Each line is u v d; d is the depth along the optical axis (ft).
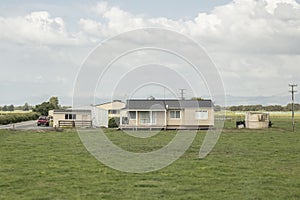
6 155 91.81
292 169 74.02
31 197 51.98
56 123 217.97
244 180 63.46
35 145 114.32
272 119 316.60
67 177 65.62
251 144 119.14
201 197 52.47
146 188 57.82
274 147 110.63
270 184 60.44
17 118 300.40
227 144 119.55
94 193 54.60
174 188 57.72
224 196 53.01
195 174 68.95
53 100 409.28
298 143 121.90
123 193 54.70
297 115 417.49
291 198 52.03
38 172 69.87
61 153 96.07
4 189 56.54
